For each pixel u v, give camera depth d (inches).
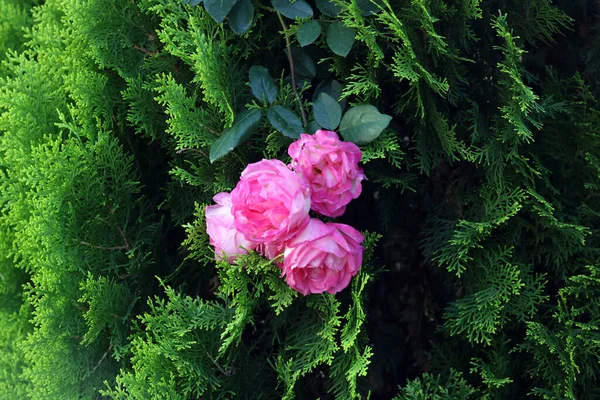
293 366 62.3
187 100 61.4
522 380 65.3
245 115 60.3
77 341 63.9
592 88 65.3
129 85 63.8
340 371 62.0
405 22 60.7
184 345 61.3
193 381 62.3
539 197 61.3
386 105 63.4
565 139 63.5
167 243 66.8
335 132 59.9
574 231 61.9
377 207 64.9
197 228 61.7
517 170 61.7
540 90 65.3
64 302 63.2
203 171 62.8
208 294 66.7
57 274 62.9
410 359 67.6
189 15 61.5
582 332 62.6
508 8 63.4
